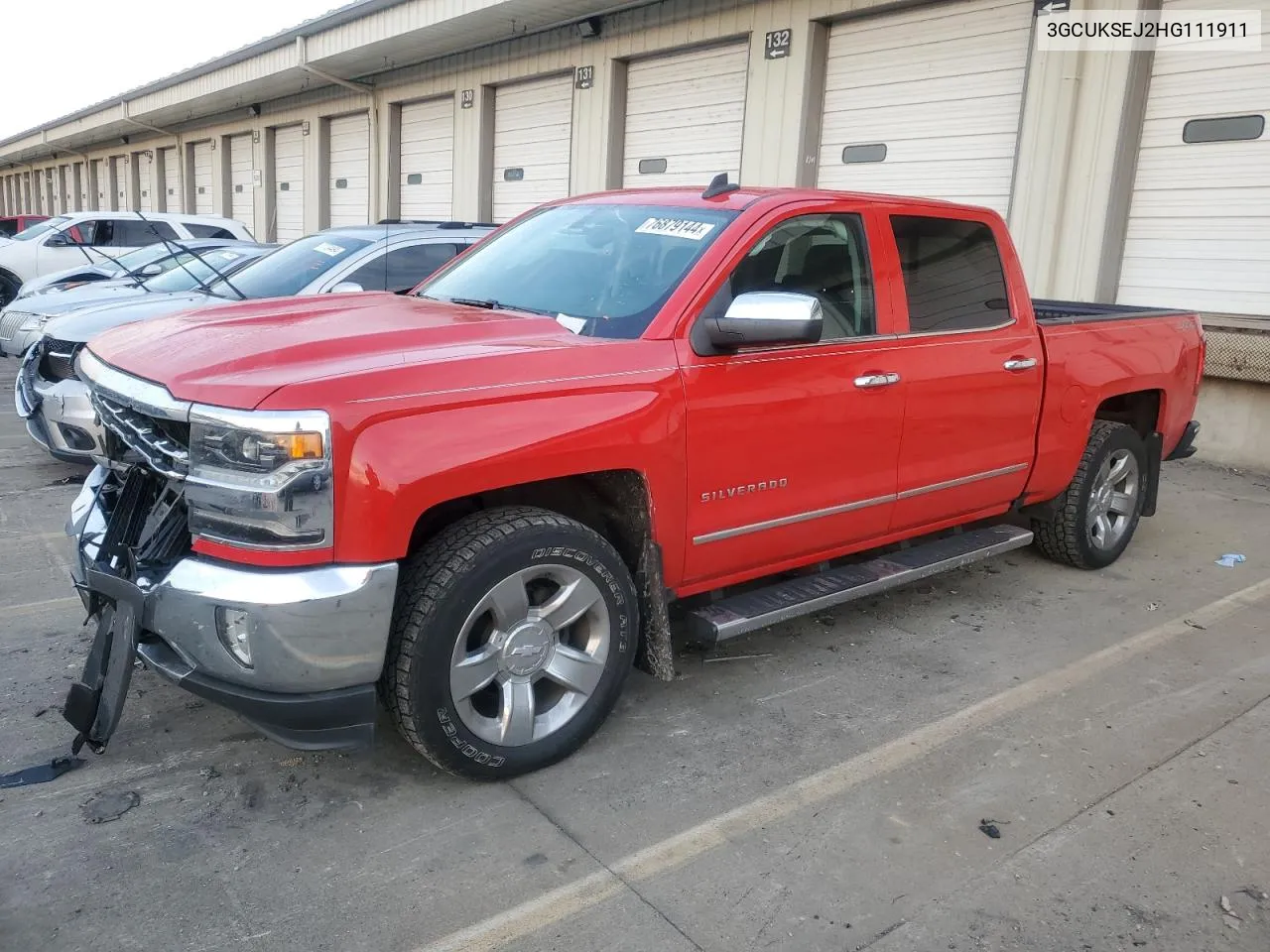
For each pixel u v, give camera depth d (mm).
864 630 4730
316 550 2754
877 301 4168
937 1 10336
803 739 3643
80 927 2533
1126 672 4305
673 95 13469
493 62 16266
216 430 2742
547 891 2750
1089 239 9250
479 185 16953
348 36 17016
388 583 2826
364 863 2844
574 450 3158
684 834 3031
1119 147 8969
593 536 3293
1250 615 5047
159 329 3535
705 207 3986
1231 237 8578
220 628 2762
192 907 2625
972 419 4559
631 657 3496
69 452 6422
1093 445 5418
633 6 13453
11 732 3492
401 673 2963
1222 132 8500
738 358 3605
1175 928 2664
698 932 2602
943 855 2965
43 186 46656
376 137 19750
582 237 4172
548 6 13578
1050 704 3980
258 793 3178
